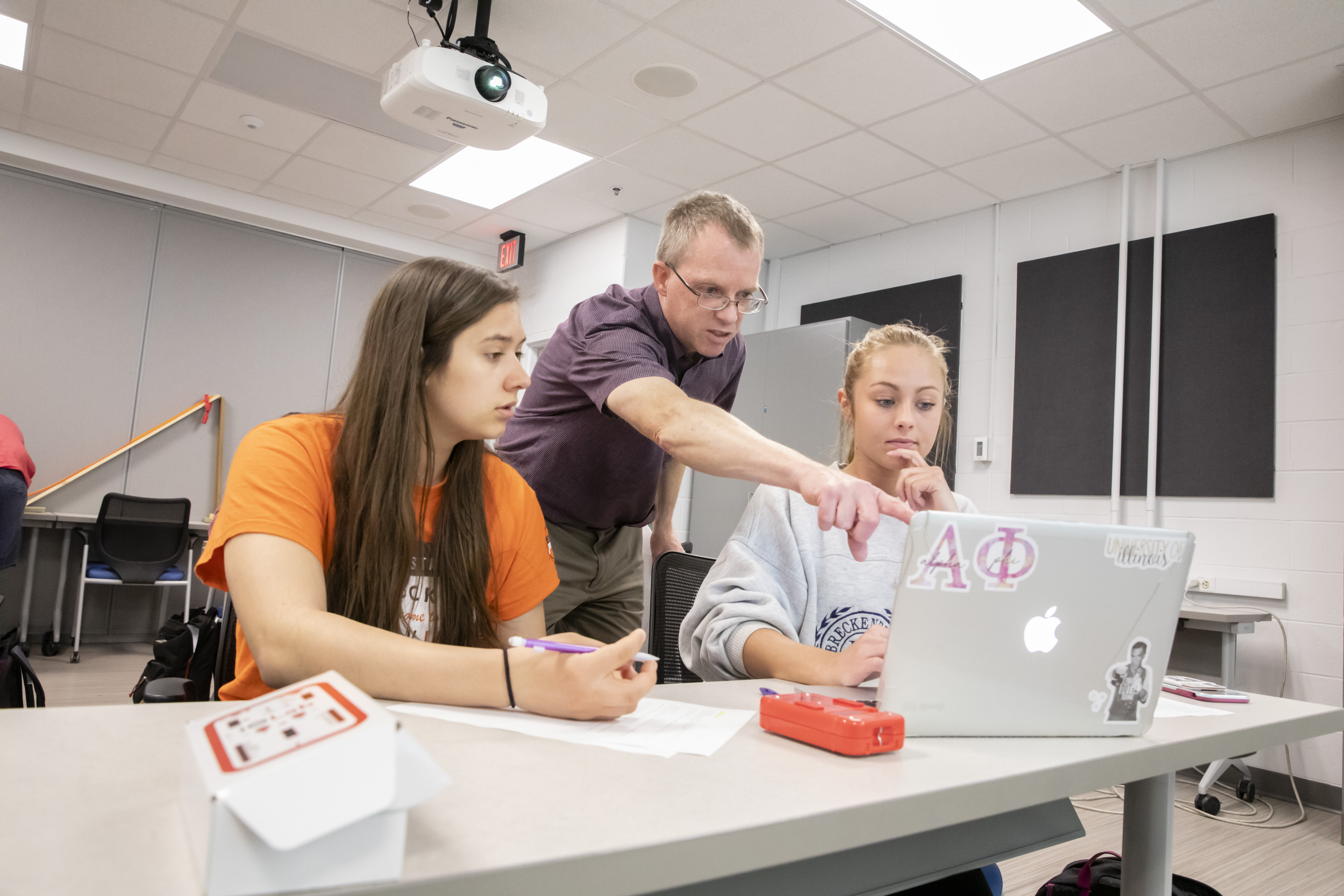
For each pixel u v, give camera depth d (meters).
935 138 3.88
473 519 1.09
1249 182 3.70
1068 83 3.35
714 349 1.62
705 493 5.34
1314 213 3.51
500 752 0.61
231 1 3.27
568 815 0.49
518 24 3.23
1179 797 3.24
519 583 1.19
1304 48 3.03
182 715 0.66
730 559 1.33
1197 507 3.74
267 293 5.87
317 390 6.04
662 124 3.97
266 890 0.36
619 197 4.95
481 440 1.09
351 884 0.37
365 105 4.05
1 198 4.97
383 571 0.98
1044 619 0.77
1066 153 3.94
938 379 1.46
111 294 5.32
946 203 4.63
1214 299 3.74
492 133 3.23
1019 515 4.36
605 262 5.42
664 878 0.46
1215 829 2.86
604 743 0.66
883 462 1.45
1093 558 0.78
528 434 1.81
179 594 5.54
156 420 5.45
